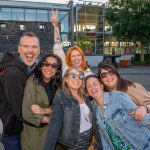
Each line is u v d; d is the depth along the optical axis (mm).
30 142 3023
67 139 2775
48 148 2736
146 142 2754
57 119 2785
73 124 2777
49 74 3084
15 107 2887
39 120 2941
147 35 33781
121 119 2748
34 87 3014
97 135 2898
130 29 33562
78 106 2805
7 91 2869
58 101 2820
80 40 36031
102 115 2854
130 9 34000
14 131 3039
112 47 39781
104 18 38094
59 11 34375
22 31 21969
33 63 3480
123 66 32125
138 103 3178
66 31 34938
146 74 22547
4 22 21719
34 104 2975
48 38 22609
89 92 2908
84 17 38281
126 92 3225
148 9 33250
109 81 3172
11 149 3078
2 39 21266
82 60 4688
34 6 32844
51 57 3119
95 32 39031
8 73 2871
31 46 3410
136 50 41250
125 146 2770
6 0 32312
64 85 2881
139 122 2711
